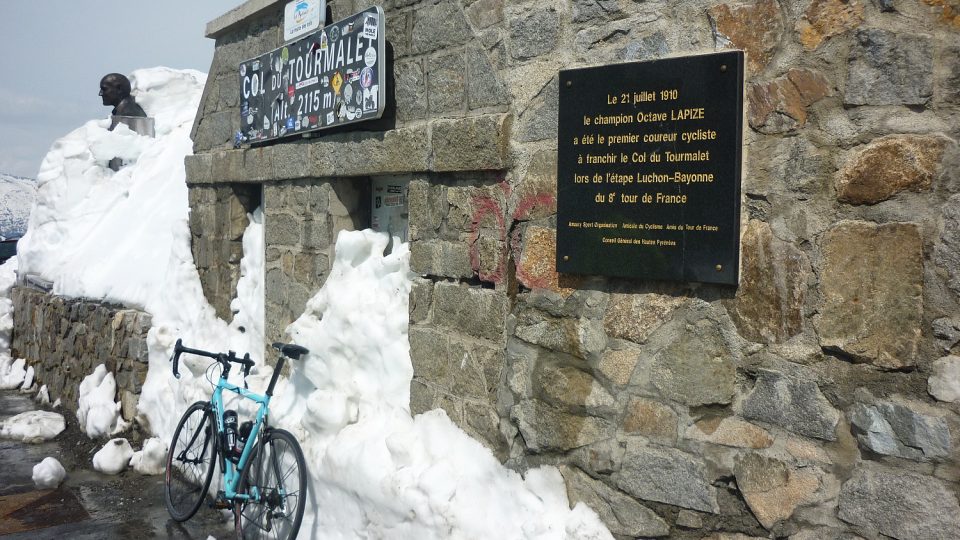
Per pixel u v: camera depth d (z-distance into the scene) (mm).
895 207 2543
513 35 3523
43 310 8953
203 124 6676
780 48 2744
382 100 4230
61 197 9812
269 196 5617
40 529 5332
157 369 6750
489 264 3713
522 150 3512
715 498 2949
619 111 3105
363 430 4367
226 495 4801
